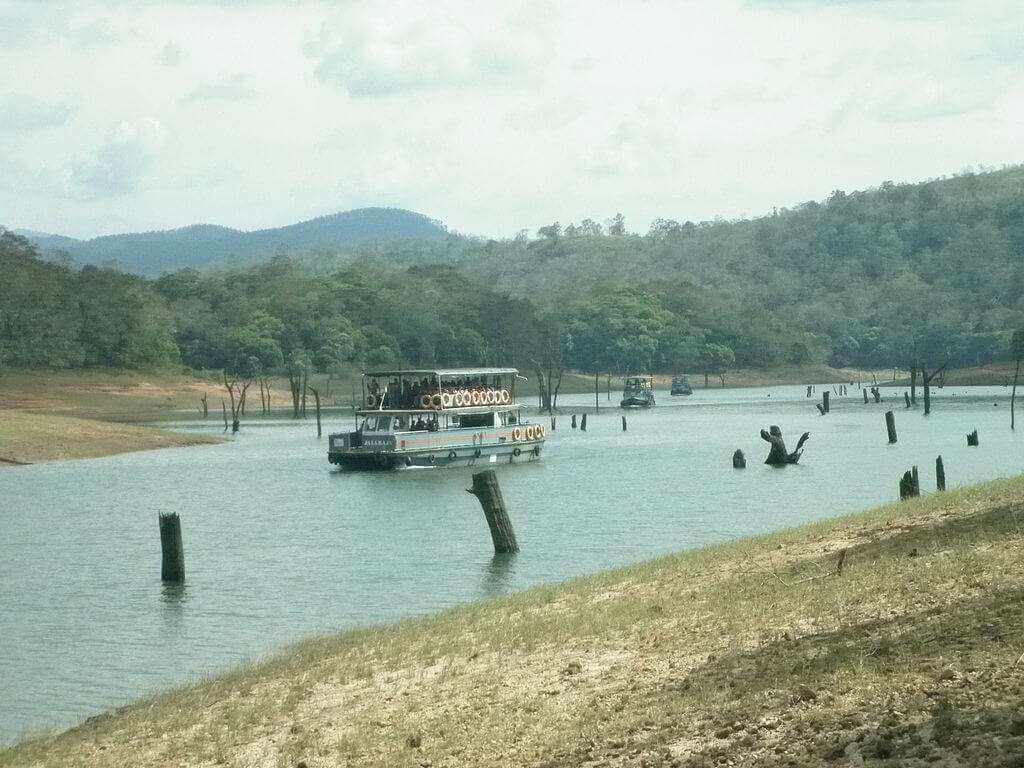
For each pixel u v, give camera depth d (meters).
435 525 55.12
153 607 36.78
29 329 196.25
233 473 85.12
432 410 83.88
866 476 71.25
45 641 31.88
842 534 28.89
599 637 21.84
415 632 25.89
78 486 77.81
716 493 64.31
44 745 21.03
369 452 82.38
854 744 12.73
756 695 15.48
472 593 37.12
